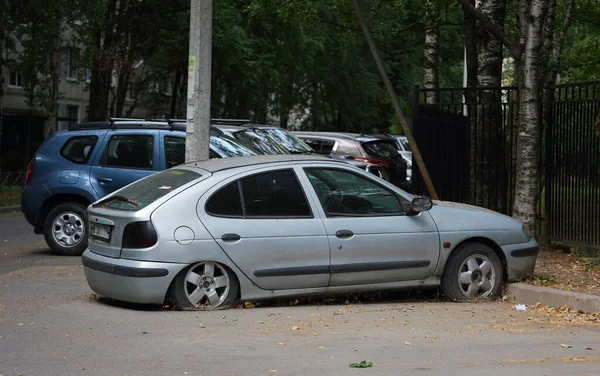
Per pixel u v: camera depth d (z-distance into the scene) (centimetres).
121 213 845
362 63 4053
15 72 3177
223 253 838
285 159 891
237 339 727
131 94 4062
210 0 1148
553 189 1273
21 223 1950
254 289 853
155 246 823
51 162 1319
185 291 835
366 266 880
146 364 642
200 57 1142
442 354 683
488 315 857
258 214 857
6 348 691
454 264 920
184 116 3569
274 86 3566
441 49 3931
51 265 1202
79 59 3081
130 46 3180
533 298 916
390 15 2209
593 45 2456
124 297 838
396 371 624
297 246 859
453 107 1407
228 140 1316
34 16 2716
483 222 938
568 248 1296
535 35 1163
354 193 895
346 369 630
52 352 679
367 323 805
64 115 4672
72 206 1311
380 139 2048
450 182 1405
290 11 2050
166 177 895
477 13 1216
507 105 1374
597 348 713
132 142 1311
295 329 770
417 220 905
